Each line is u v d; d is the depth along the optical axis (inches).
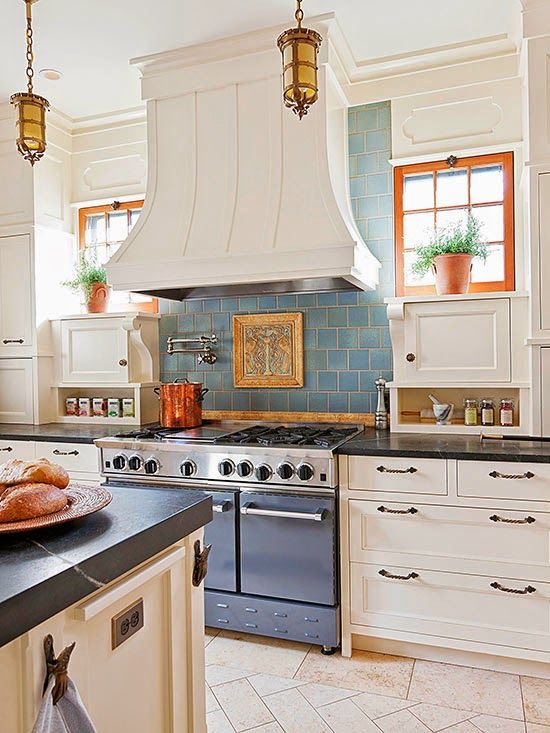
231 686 85.4
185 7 95.3
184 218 109.3
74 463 114.0
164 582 49.9
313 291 119.9
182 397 119.5
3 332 136.6
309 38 54.9
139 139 137.9
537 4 93.7
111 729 42.5
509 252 111.7
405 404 117.3
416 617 90.5
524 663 87.6
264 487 96.7
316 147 103.3
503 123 110.7
